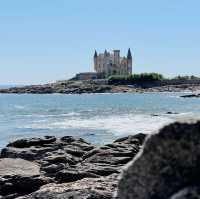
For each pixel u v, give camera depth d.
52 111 103.00
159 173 4.94
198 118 5.09
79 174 18.19
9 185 17.36
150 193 4.92
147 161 5.02
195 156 4.86
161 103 137.38
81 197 12.38
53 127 62.28
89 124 65.44
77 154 27.47
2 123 70.88
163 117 76.06
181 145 4.92
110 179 14.30
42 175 19.00
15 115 90.19
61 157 23.44
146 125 61.12
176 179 4.86
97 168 19.42
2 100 183.12
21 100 182.25
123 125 62.09
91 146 28.86
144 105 126.31
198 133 4.91
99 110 104.50
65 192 12.60
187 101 152.12
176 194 4.62
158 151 4.99
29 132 56.66
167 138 4.98
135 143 30.03
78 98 194.62
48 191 12.73
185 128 4.95
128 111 98.25
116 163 22.73
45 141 30.08
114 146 25.36
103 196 12.41
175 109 103.50
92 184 13.32
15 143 29.52
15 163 19.64
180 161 4.90
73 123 68.00
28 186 17.44
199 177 4.79
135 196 4.99
